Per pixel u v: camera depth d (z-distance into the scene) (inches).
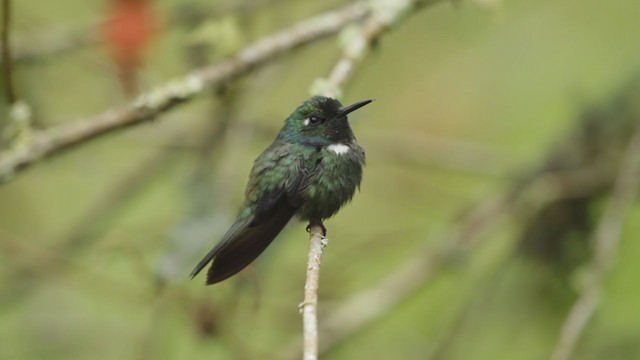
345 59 322.7
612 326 417.7
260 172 306.2
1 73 392.2
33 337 451.5
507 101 492.4
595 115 470.9
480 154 475.5
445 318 458.0
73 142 319.9
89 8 515.8
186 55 400.2
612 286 423.5
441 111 493.7
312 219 311.7
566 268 456.1
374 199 498.9
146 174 470.6
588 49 493.7
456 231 446.3
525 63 495.8
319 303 429.7
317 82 317.7
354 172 312.0
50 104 458.3
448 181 531.5
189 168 444.8
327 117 310.7
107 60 411.2
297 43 338.3
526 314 454.0
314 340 202.1
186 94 322.7
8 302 438.0
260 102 453.4
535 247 461.1
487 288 443.8
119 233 425.1
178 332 454.0
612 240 373.4
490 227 452.1
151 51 388.2
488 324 451.5
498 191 466.9
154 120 322.7
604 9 499.2
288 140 312.0
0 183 318.3
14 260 419.8
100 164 482.0
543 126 486.3
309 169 305.3
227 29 330.3
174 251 360.2
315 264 239.5
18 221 483.8
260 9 453.1
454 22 489.4
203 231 364.5
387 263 493.7
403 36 495.8
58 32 438.6
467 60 498.0
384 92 496.7
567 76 489.4
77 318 456.1
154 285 361.7
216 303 379.9
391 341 451.2
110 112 321.4
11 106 321.1
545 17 499.8
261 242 301.6
